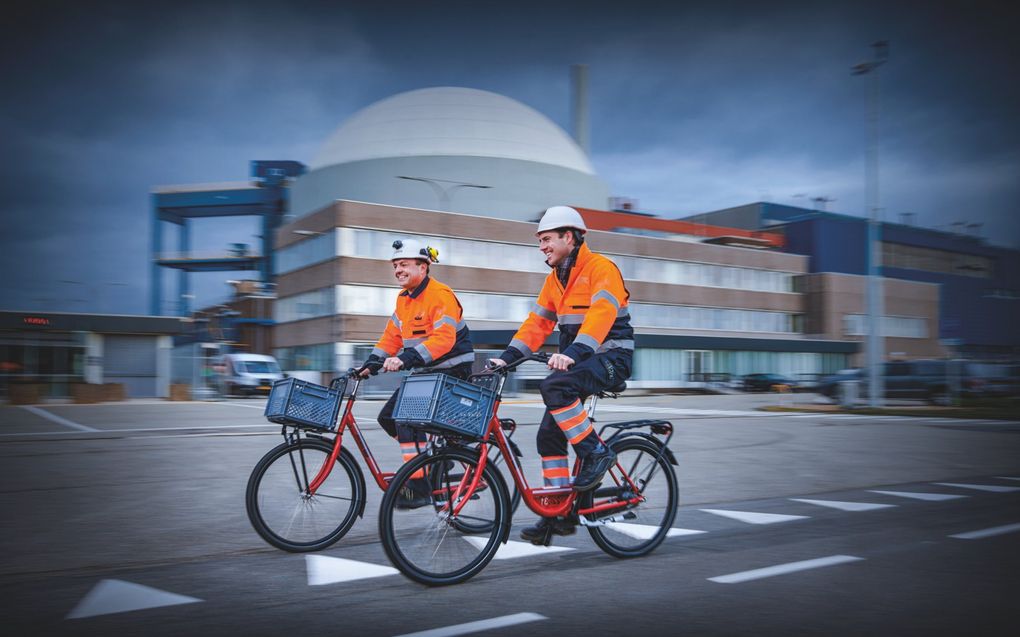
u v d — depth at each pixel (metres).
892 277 75.00
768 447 11.73
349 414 5.02
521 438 12.89
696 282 60.75
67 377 32.03
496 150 62.97
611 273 4.58
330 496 4.93
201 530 5.51
